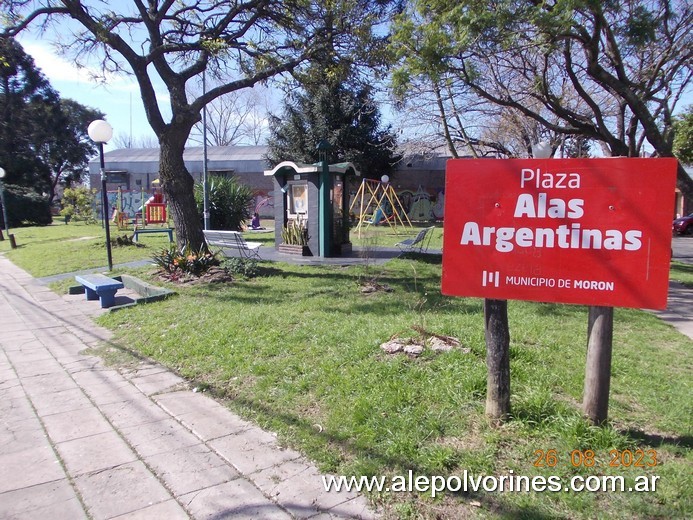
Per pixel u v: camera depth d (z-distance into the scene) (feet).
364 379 13.71
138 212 89.20
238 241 36.14
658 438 10.53
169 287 28.71
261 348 17.10
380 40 37.14
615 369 14.96
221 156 133.90
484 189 10.43
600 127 35.14
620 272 9.61
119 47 30.42
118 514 8.73
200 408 13.19
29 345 19.83
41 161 146.20
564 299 10.03
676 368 15.65
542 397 11.49
